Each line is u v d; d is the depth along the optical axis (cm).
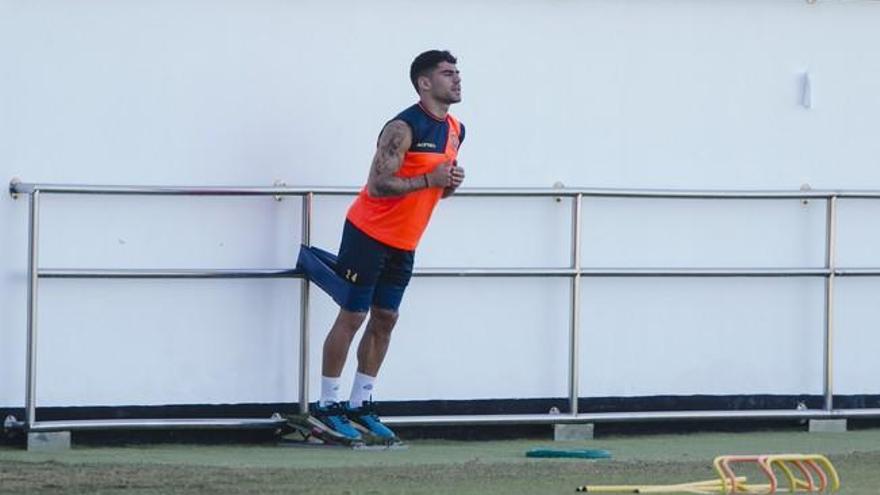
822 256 3856
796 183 3831
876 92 3869
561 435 3691
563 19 3691
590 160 3712
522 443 3641
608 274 3675
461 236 3659
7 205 3412
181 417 3516
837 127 3850
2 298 3416
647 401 3769
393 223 3356
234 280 3534
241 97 3525
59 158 3438
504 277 3669
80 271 3409
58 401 3450
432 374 3650
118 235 3472
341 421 3459
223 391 3538
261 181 3538
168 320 3506
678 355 3784
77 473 2894
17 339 3425
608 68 3722
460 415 3656
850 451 3509
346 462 3180
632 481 2902
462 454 3381
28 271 3384
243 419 3528
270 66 3538
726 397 3816
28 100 3422
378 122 3600
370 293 3394
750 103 3800
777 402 3844
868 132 3866
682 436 3784
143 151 3475
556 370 3719
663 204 3762
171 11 3481
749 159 3803
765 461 2814
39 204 3412
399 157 3322
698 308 3794
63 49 3434
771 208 3825
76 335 3456
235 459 3231
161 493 2641
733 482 2778
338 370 3450
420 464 3134
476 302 3672
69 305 3450
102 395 3472
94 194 3441
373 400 3622
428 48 3622
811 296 3856
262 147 3538
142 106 3475
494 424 3644
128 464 3073
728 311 3812
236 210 3531
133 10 3466
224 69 3516
